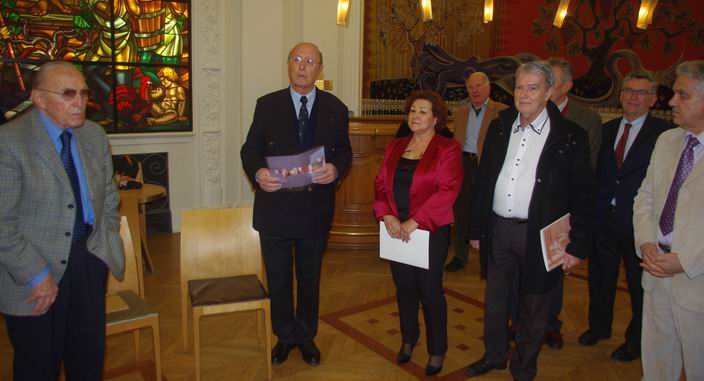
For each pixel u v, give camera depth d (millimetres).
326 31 5887
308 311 2865
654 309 2145
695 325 1968
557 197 2340
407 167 2602
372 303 3789
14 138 1778
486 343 2740
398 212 2621
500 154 2477
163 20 5371
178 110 5586
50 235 1863
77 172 1971
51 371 1957
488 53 6906
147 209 5535
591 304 3125
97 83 5098
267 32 5656
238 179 5996
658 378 2164
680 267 1936
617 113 6539
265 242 2721
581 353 3047
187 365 2844
